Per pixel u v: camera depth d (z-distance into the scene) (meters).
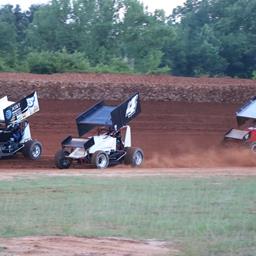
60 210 26.20
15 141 47.91
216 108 66.38
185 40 122.69
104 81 67.81
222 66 119.25
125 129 47.09
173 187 33.12
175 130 60.78
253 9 124.44
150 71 94.69
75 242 20.80
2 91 63.62
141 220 24.14
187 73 119.75
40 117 60.00
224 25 125.00
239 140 50.94
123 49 106.38
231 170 43.88
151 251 19.59
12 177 38.03
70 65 83.81
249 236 21.42
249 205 27.80
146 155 53.84
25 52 101.19
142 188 32.66
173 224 23.34
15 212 25.83
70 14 106.31
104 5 106.19
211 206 27.45
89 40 104.56
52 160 48.78
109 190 31.91
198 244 20.12
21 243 20.61
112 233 21.98
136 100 47.38
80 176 38.59
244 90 69.81
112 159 45.62
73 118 60.75
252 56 120.56
